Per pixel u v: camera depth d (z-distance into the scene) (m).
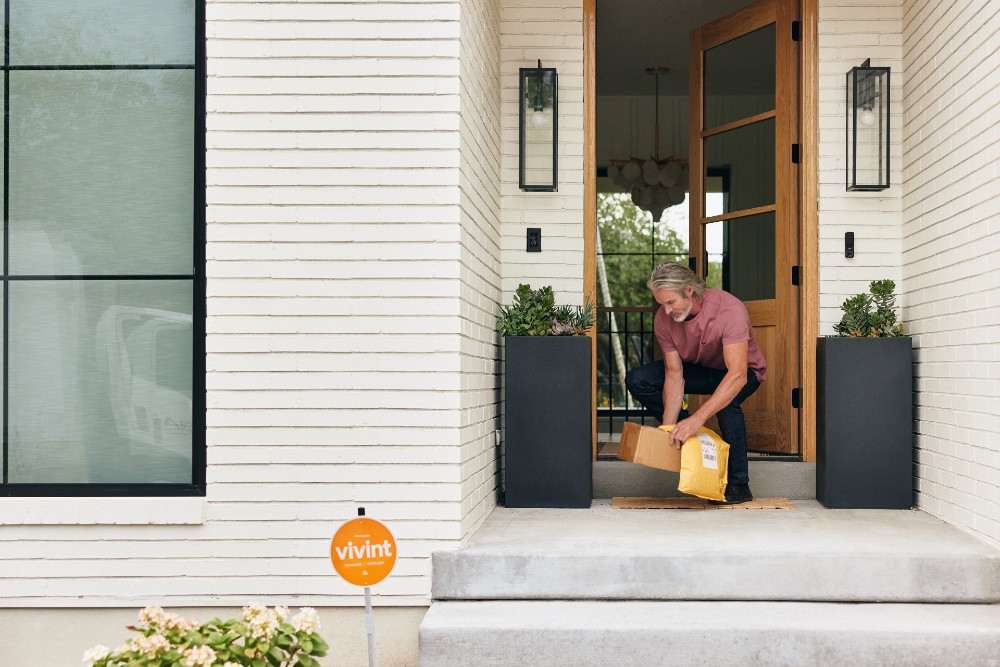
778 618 3.14
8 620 3.40
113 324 3.52
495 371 4.45
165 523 3.38
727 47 5.19
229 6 3.41
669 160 8.20
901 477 4.29
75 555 3.39
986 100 3.55
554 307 4.52
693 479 4.04
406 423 3.39
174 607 3.40
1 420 3.51
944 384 3.98
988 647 2.99
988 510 3.50
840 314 4.60
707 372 4.49
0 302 3.52
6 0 3.55
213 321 3.40
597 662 3.05
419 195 3.40
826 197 4.61
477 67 3.88
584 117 4.75
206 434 3.42
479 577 3.36
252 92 3.41
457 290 3.40
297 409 3.40
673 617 3.16
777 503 4.36
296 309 3.40
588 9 4.76
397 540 3.39
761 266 4.96
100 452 3.51
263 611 2.48
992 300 3.48
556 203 4.74
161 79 3.54
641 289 9.30
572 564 3.35
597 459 4.79
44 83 3.54
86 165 3.54
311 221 3.41
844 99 4.62
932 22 4.15
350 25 3.41
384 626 3.40
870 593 3.31
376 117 3.41
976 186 3.64
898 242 4.59
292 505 3.39
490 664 3.06
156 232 3.52
